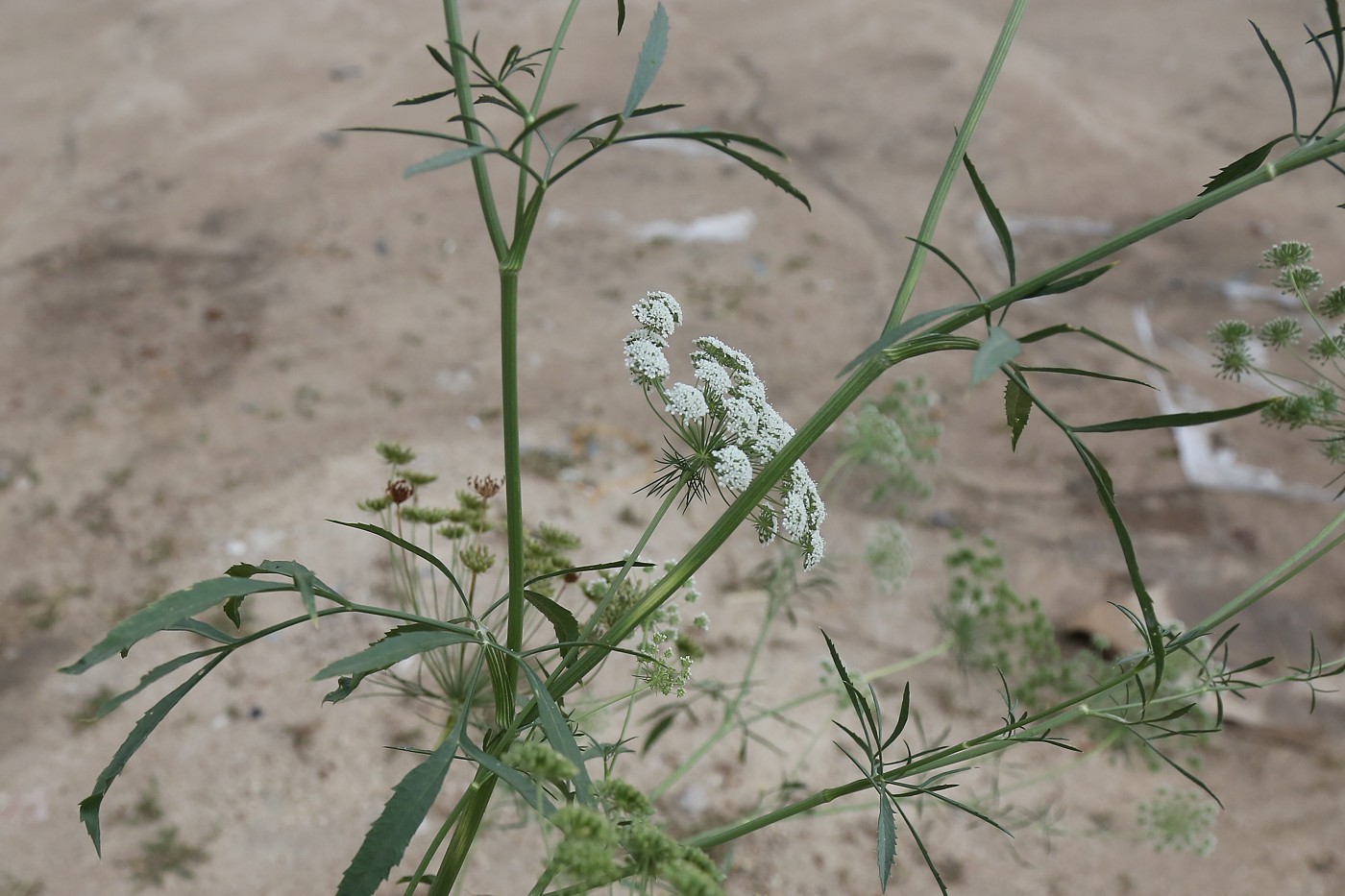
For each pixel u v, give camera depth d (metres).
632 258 6.80
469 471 4.86
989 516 5.04
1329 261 6.97
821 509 1.44
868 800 3.64
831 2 10.58
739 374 1.50
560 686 1.33
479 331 6.00
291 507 4.62
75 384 5.36
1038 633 3.06
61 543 4.40
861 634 4.32
